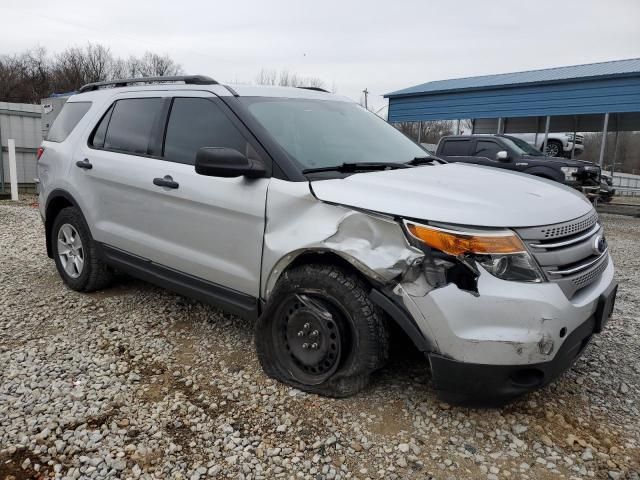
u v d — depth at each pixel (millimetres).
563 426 2848
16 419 2785
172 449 2578
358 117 4160
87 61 52719
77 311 4359
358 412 2902
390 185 2916
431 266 2596
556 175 11875
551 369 2590
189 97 3818
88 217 4477
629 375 3451
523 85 16703
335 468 2482
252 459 2529
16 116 13891
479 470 2490
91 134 4586
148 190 3852
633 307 4926
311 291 2953
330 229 2861
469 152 13016
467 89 18062
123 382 3195
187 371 3352
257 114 3465
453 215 2605
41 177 5113
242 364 3438
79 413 2850
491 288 2523
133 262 4145
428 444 2666
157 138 3938
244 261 3303
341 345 2920
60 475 2381
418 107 20047
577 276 2732
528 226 2609
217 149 3066
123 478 2383
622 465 2535
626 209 14758
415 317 2646
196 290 3691
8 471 2400
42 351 3592
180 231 3682
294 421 2818
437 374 2652
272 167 3182
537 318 2498
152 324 4102
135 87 4398
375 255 2709
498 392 2592
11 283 5105
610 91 14883
